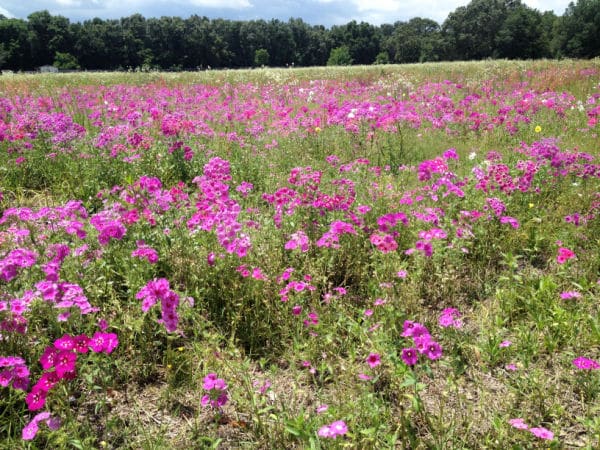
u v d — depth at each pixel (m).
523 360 3.10
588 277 4.11
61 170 6.26
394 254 3.99
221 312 3.55
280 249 4.27
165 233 3.99
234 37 107.25
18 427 2.58
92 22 97.69
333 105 9.64
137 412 2.78
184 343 3.38
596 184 5.99
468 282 4.20
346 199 4.66
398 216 4.11
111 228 3.52
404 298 3.67
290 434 2.62
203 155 6.94
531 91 13.20
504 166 5.26
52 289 2.88
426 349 2.66
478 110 11.46
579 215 4.95
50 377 2.42
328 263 4.00
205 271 3.75
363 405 2.63
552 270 4.26
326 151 8.22
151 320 3.29
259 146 7.92
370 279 3.98
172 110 10.48
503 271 4.34
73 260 3.60
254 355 3.36
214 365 3.05
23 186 6.12
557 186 5.84
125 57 91.38
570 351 3.27
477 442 2.58
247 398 2.81
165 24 96.25
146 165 6.39
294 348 3.19
